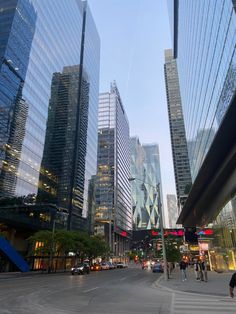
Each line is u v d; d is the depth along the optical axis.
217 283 23.16
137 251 153.75
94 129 138.50
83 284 23.89
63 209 76.00
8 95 67.06
